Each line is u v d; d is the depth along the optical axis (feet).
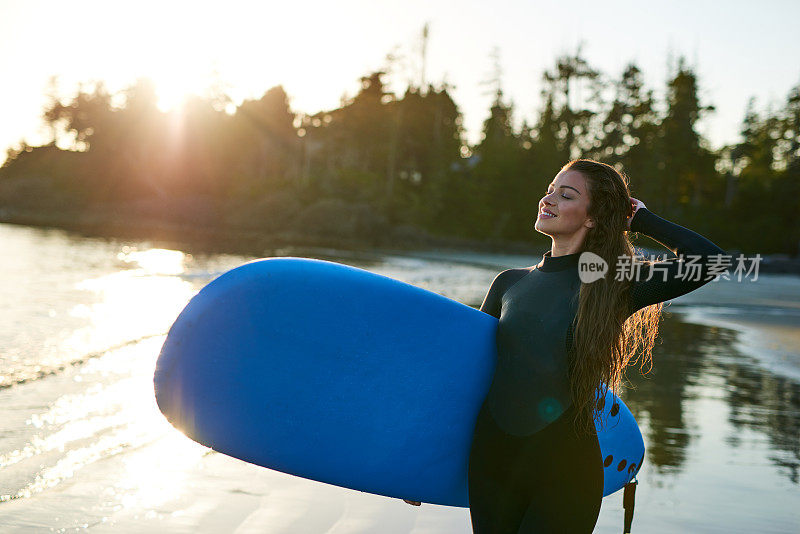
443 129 233.35
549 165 207.51
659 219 5.96
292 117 267.59
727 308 55.36
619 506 11.21
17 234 133.90
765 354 30.60
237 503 10.69
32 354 22.68
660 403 18.70
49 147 300.81
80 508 10.27
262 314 5.77
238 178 254.68
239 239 172.76
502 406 5.95
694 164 207.21
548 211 6.08
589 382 5.65
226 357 5.74
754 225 189.57
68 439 13.62
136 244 121.90
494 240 203.10
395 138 220.23
